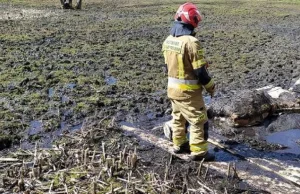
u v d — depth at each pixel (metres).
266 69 6.96
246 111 4.57
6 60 7.04
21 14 13.43
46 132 4.26
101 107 5.00
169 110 4.93
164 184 3.19
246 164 3.69
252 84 6.14
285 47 8.91
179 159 3.72
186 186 3.20
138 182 3.23
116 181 3.28
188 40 3.45
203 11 15.70
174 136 3.81
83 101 5.14
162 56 7.70
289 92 5.33
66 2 15.63
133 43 8.91
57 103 5.03
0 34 9.48
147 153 3.83
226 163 3.69
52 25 11.16
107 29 10.77
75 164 3.50
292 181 3.40
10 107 4.86
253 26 12.08
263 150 4.01
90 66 6.83
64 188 3.15
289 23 12.84
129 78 6.22
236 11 15.91
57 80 5.95
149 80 6.15
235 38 9.94
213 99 5.25
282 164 3.71
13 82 5.81
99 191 3.14
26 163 3.55
